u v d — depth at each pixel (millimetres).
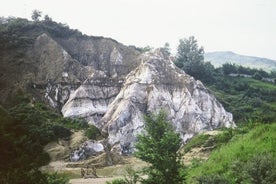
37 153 47594
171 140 18750
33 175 18766
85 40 92312
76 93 73562
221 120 74312
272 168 16688
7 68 75250
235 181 19500
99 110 73000
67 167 45812
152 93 73750
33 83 73875
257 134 27328
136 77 78125
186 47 112125
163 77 78500
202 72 103500
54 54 81312
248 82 113812
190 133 69125
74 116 70062
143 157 19047
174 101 75188
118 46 92062
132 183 21125
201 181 17641
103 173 43281
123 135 64375
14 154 41656
